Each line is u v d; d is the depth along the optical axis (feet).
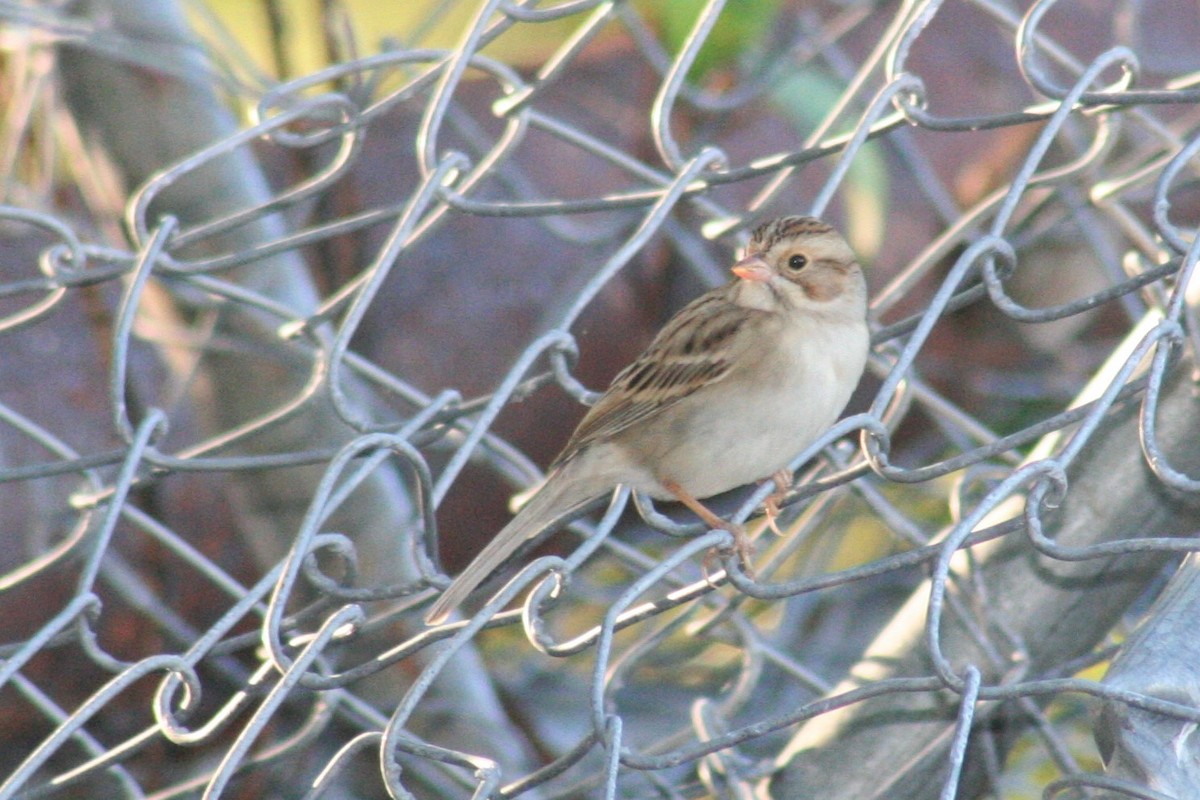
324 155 37.55
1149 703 15.14
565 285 36.88
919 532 26.89
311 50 43.80
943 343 41.47
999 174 40.29
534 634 17.89
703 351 26.86
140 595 29.81
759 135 38.65
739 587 17.49
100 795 34.37
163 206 31.83
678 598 17.93
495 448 27.73
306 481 30.76
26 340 34.27
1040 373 41.93
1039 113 21.08
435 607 20.86
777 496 21.50
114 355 21.89
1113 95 20.03
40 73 31.68
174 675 18.60
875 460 19.17
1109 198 25.55
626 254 22.30
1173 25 42.57
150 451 21.81
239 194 31.94
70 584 33.12
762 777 22.36
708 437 26.99
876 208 33.99
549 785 34.04
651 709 34.35
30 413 33.45
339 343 21.84
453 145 38.63
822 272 26.78
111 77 31.42
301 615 20.63
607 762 16.21
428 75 25.02
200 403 32.53
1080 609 20.21
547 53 41.16
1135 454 19.39
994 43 41.32
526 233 37.29
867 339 27.04
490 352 36.40
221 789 16.51
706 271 33.35
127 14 30.96
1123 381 16.98
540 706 37.32
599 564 40.32
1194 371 18.85
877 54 25.57
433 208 27.27
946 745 20.70
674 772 28.73
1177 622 16.10
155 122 31.58
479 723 31.42
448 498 36.22
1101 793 15.99
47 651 33.71
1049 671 20.53
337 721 32.17
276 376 31.32
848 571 16.93
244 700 18.31
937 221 40.04
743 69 36.58
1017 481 16.34
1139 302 30.73
